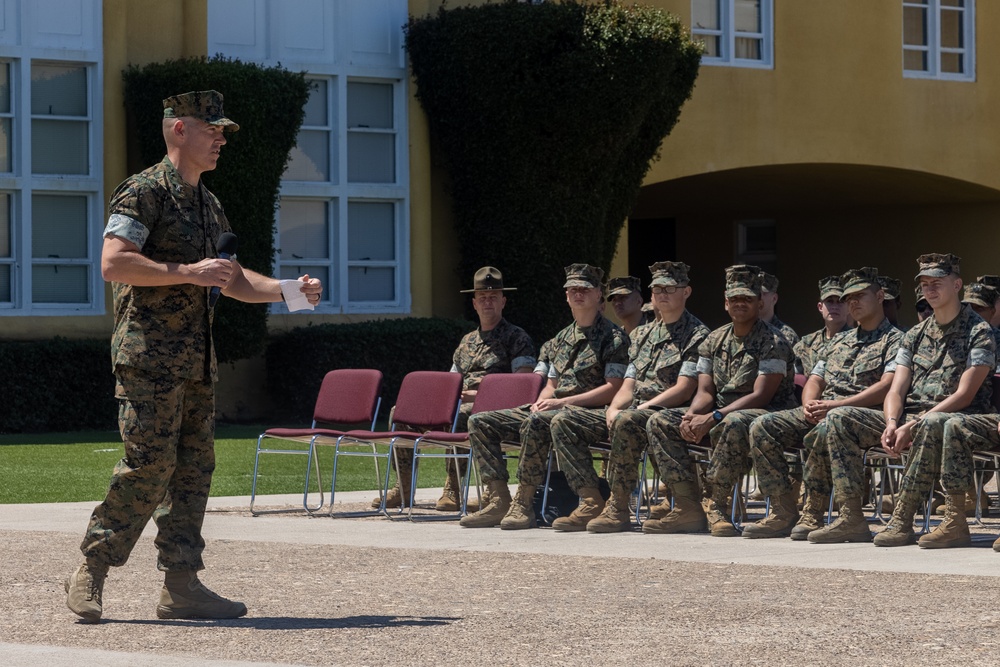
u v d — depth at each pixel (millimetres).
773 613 7238
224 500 13555
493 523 11391
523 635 6730
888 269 32969
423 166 25562
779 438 10453
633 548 9883
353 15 25047
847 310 12578
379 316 25203
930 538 9688
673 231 35844
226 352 22594
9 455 17688
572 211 24875
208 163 7227
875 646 6391
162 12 23688
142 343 6941
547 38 23984
